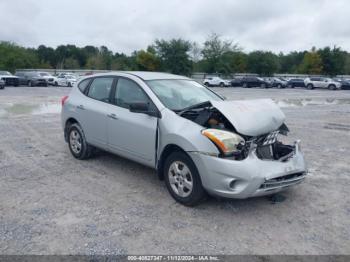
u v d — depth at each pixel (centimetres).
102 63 6644
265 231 339
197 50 5950
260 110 393
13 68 5903
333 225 355
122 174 503
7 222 346
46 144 694
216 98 506
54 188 444
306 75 5841
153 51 5566
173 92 462
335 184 479
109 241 313
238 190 345
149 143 421
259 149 386
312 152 668
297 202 412
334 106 1691
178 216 367
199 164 359
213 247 307
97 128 512
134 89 466
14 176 489
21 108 1353
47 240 312
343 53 5941
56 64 8300
